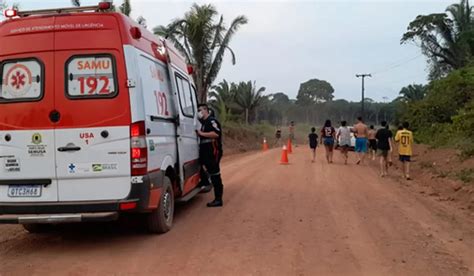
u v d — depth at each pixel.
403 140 14.41
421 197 10.84
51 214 6.14
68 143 6.15
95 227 7.73
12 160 6.23
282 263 5.73
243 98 48.16
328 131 19.92
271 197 10.60
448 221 8.20
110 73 6.19
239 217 8.40
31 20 6.33
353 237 7.00
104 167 6.15
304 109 92.12
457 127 20.09
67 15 6.29
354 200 10.24
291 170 16.58
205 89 27.75
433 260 5.91
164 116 7.27
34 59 6.25
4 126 6.25
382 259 5.93
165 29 26.55
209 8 26.91
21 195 6.23
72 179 6.17
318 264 5.71
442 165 15.59
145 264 5.72
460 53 38.22
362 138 19.92
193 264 5.70
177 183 8.02
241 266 5.62
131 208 6.13
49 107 6.19
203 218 8.33
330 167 17.89
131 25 6.50
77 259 5.96
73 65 6.21
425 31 40.97
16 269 5.59
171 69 7.89
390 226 7.75
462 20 39.06
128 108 6.16
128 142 6.14
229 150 30.78
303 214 8.67
